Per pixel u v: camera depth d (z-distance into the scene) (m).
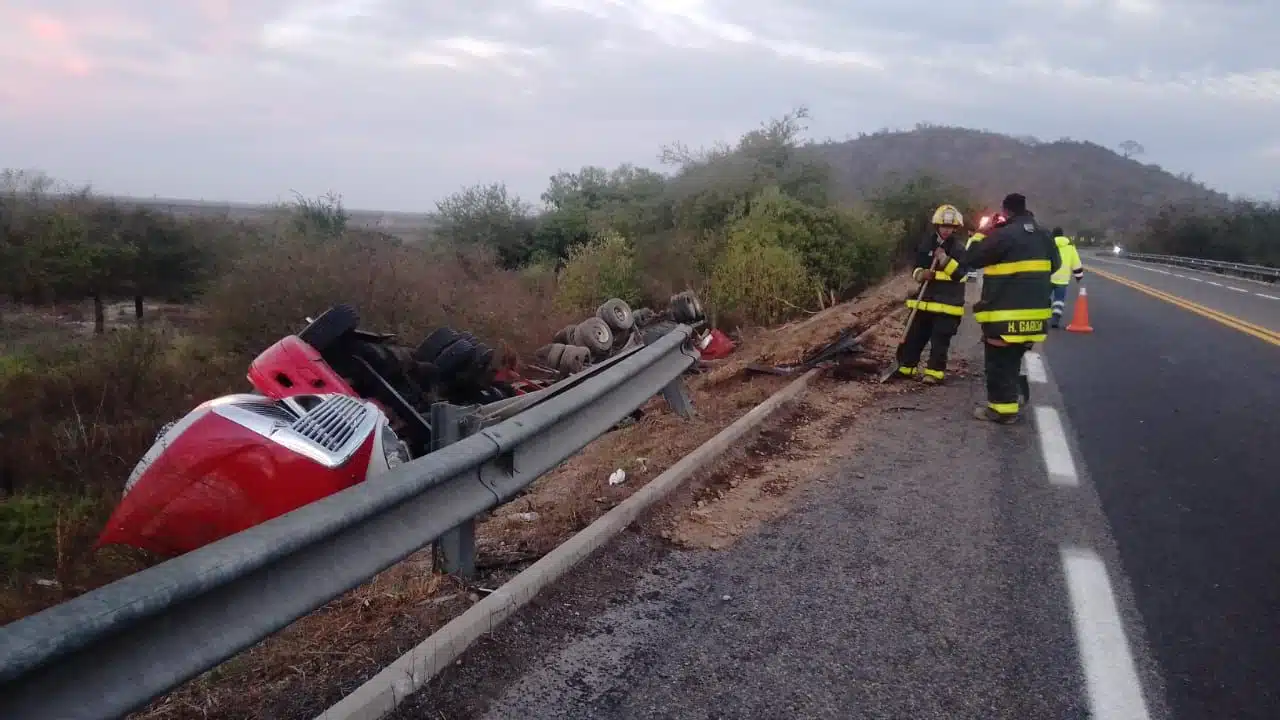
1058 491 5.81
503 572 4.42
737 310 15.47
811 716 3.25
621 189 25.66
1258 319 16.81
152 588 2.49
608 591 4.21
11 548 6.14
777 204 17.91
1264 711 3.31
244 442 4.79
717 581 4.36
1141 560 4.70
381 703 3.11
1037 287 7.34
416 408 6.57
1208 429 7.56
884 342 11.80
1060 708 3.32
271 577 2.96
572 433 5.12
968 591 4.28
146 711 3.29
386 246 12.93
